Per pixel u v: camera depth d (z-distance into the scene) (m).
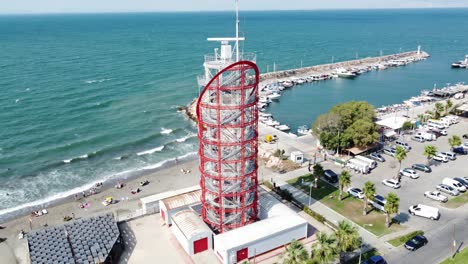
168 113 146.50
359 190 78.69
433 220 69.12
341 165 92.69
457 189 78.81
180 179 95.81
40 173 99.75
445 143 106.19
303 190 81.88
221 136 59.88
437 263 57.00
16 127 128.88
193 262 59.88
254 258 57.62
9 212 82.69
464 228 66.25
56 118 138.38
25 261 64.56
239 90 57.59
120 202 85.00
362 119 98.38
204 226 62.75
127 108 151.50
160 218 72.56
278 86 192.00
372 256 56.91
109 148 114.56
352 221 69.31
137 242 65.38
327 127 99.56
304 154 101.12
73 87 180.50
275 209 67.94
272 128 123.12
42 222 78.19
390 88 193.75
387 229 66.44
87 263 57.50
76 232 65.25
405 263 57.22
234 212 63.59
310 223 69.00
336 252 52.41
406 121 113.62
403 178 86.19
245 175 60.69
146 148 115.56
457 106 131.62
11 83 185.00
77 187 93.00
